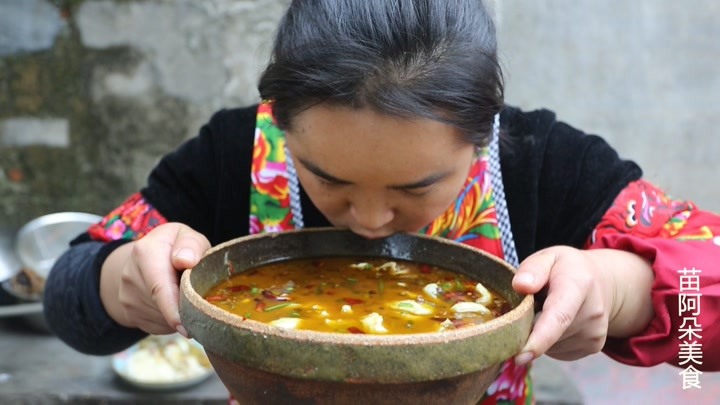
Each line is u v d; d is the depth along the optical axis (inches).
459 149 41.0
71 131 140.8
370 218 42.9
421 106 37.7
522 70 151.6
